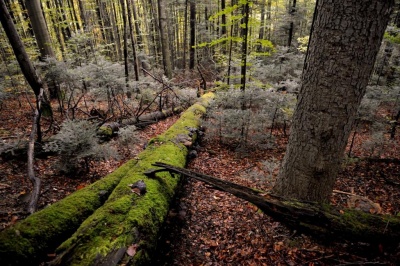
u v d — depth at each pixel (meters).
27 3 8.28
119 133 6.05
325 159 2.86
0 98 7.97
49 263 2.22
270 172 4.74
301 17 12.16
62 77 7.84
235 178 5.14
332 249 2.92
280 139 7.42
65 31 16.36
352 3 2.25
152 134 7.75
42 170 4.79
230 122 6.32
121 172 4.20
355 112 2.66
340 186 4.84
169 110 9.88
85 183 4.54
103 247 2.32
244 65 6.68
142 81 10.63
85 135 4.64
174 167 3.60
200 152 6.52
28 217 2.79
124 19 9.54
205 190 4.73
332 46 2.45
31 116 8.02
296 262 2.84
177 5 21.70
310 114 2.80
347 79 2.46
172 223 3.76
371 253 2.75
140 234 2.66
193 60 16.84
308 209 2.69
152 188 3.52
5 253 2.29
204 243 3.36
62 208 3.04
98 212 2.86
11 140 5.41
